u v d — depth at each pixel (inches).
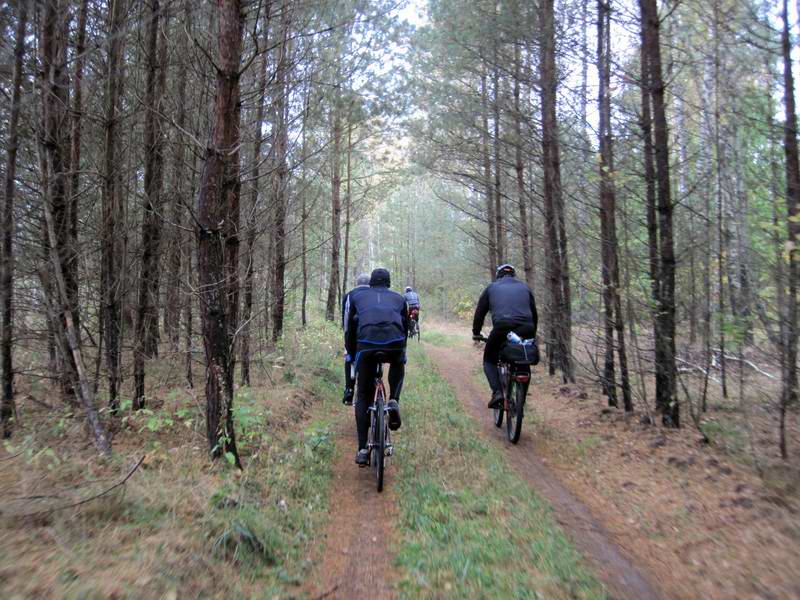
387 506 184.1
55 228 214.2
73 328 192.9
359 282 277.0
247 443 220.7
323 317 851.4
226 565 126.7
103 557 113.1
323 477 207.6
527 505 179.3
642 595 126.3
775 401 238.8
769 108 272.7
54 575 101.4
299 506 177.3
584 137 325.1
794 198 230.1
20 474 158.4
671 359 252.8
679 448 224.2
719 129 277.3
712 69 305.1
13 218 226.8
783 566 129.7
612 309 299.7
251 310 346.3
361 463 201.3
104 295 231.9
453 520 166.7
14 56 187.0
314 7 277.0
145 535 127.5
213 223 191.2
